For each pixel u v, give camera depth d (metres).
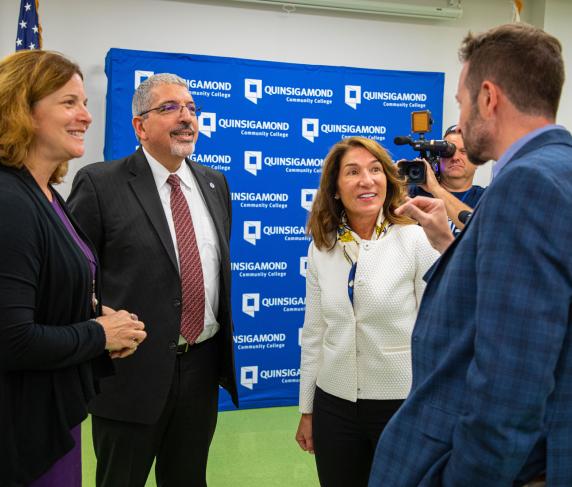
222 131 3.65
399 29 4.12
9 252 1.17
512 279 0.84
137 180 1.92
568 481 0.89
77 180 1.90
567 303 0.83
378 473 1.07
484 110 1.00
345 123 3.87
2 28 3.49
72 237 1.38
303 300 3.87
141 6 3.67
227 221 2.16
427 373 1.04
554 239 0.83
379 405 1.66
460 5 4.17
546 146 0.93
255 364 3.80
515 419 0.83
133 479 1.86
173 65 3.53
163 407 1.83
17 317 1.17
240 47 3.85
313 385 1.85
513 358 0.82
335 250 1.78
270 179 3.76
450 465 0.92
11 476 1.20
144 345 1.82
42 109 1.32
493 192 0.89
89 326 1.34
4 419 1.19
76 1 3.58
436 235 1.41
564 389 0.88
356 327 1.67
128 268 1.83
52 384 1.28
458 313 0.98
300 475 2.78
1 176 1.25
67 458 1.38
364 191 1.71
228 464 2.89
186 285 1.90
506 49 0.97
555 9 4.31
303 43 3.96
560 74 0.97
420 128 2.50
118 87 3.43
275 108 3.74
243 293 3.76
